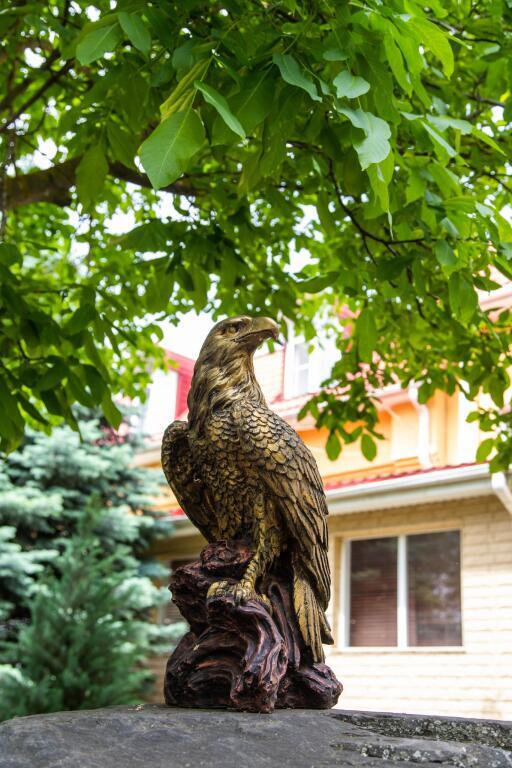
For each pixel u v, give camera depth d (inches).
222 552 121.3
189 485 130.4
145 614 511.2
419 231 158.9
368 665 404.8
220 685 114.0
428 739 101.6
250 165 116.3
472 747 92.0
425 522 405.1
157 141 88.4
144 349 308.7
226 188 196.7
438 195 151.7
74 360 150.5
